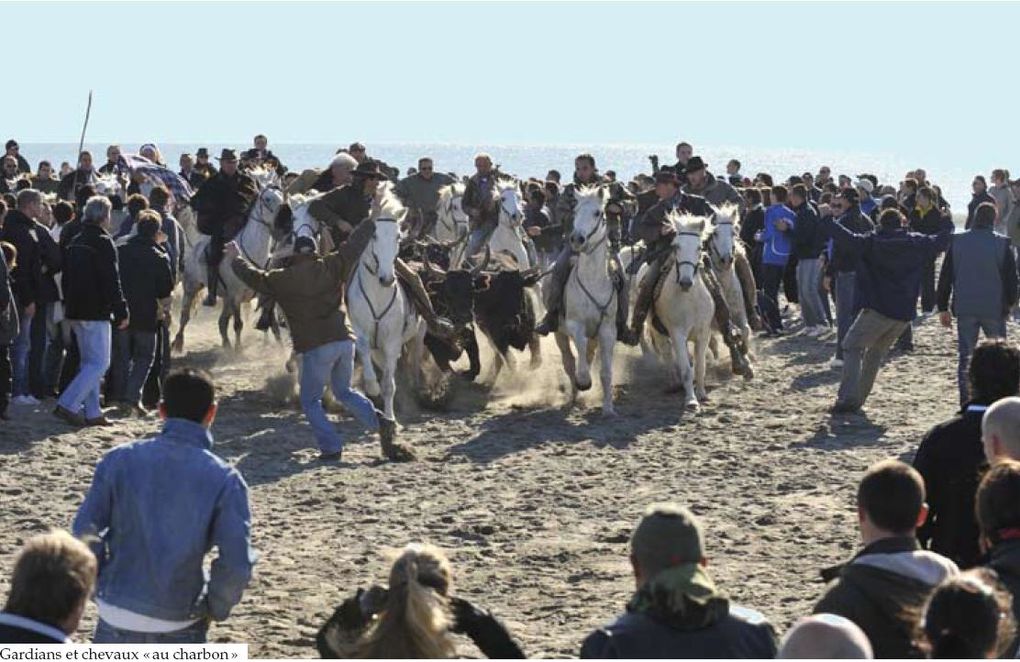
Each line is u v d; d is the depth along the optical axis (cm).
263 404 1822
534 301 1950
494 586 1051
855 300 1766
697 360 1864
